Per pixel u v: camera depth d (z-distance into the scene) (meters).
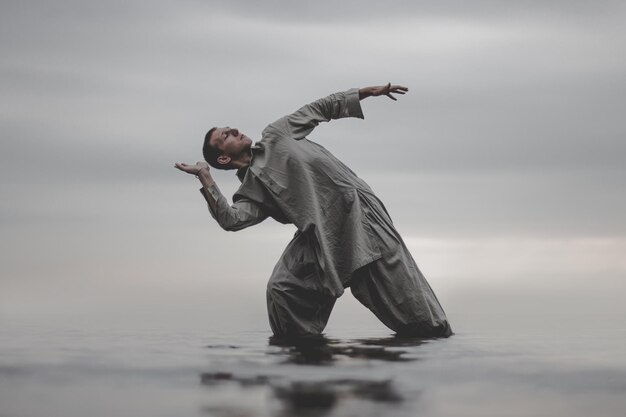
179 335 6.60
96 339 6.12
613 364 4.38
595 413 3.04
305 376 3.89
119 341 5.93
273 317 6.47
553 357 4.71
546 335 6.49
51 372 4.12
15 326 7.95
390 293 6.33
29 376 3.99
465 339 6.04
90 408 3.13
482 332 6.84
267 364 4.33
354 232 6.30
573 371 4.10
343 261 6.33
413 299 6.30
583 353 4.95
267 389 3.52
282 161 6.40
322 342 5.76
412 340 5.94
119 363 4.45
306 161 6.39
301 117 6.59
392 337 6.23
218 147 6.63
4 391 3.55
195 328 7.61
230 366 4.26
